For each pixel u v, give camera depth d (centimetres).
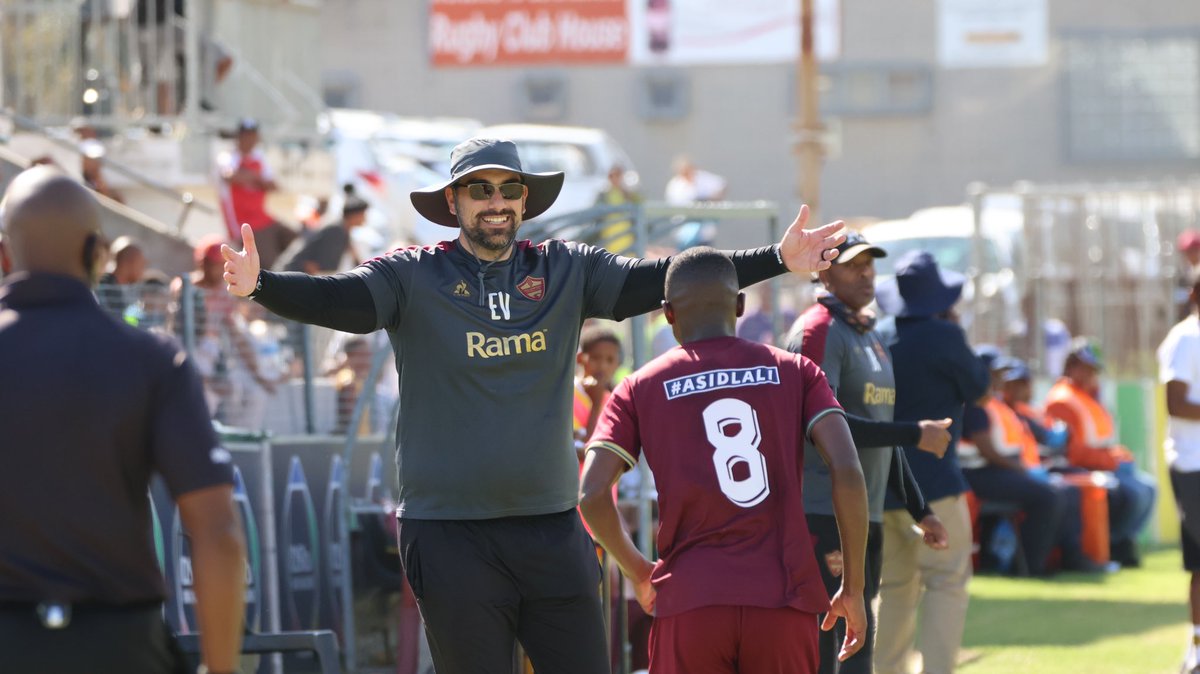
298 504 2927
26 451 1160
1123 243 4959
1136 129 11375
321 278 1720
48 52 4709
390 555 2994
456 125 7788
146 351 1191
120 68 4778
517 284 1783
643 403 1617
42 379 1166
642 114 11181
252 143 4659
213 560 1162
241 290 1645
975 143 11338
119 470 1176
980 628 3412
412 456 1770
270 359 3094
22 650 1145
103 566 1170
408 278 1762
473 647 1752
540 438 1761
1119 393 4988
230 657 1169
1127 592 3931
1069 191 5009
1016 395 4569
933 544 2156
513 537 1752
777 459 1581
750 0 10931
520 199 1794
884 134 11344
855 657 2080
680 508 1573
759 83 11200
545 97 11188
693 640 1538
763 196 11231
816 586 1555
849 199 11375
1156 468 5019
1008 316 5106
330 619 2984
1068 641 3244
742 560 1545
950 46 11306
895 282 2497
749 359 1616
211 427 1200
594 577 1806
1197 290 2859
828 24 11094
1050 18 11356
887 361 2156
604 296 1819
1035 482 4178
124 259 3044
